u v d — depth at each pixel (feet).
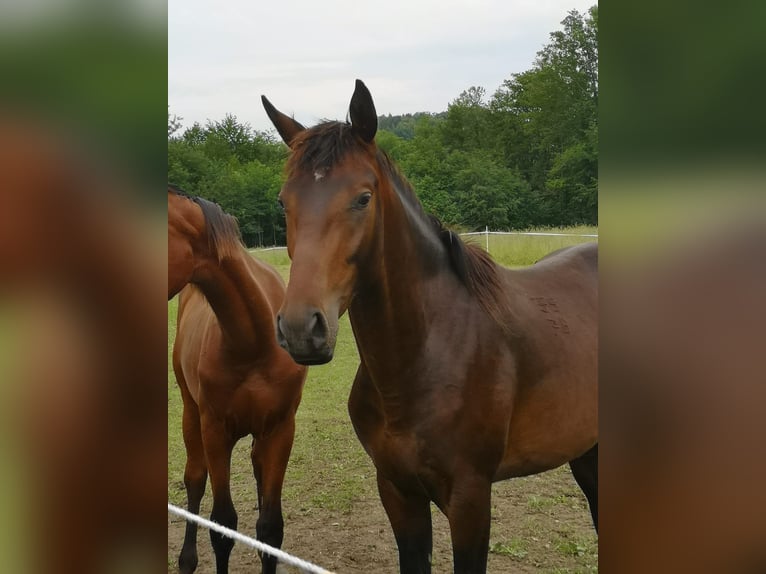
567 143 92.27
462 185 86.22
